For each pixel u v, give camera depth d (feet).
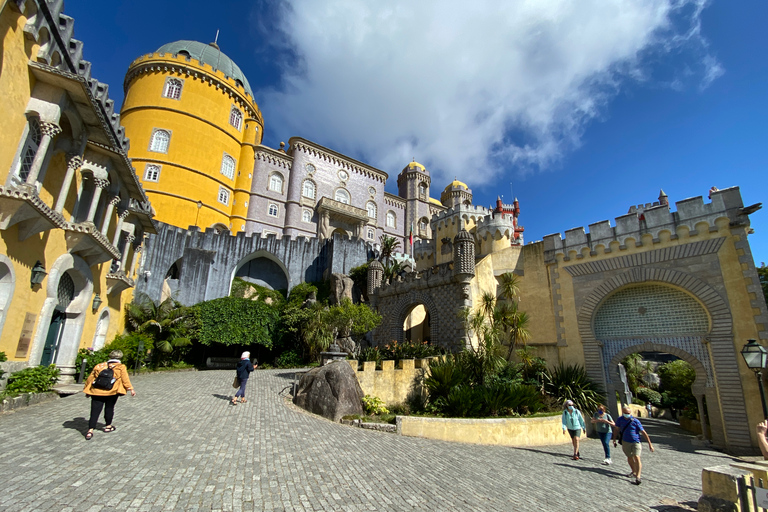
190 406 37.58
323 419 41.22
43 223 34.83
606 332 61.87
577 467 33.30
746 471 21.03
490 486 24.73
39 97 33.76
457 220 112.06
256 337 89.30
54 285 41.24
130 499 16.97
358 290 115.44
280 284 130.62
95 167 45.19
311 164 178.19
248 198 161.17
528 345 67.67
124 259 64.90
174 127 143.54
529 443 45.44
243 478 20.92
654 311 58.13
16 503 15.40
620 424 30.58
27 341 37.83
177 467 21.40
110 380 25.95
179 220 135.03
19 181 32.55
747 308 50.03
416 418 40.93
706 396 51.72
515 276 71.26
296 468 23.63
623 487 27.61
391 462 27.71
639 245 59.67
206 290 106.93
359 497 20.18
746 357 37.60
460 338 65.31
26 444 22.49
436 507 19.99
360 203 189.26
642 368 121.80
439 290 73.15
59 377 46.39
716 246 53.47
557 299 66.69
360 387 48.21
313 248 129.39
